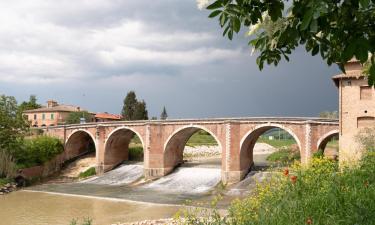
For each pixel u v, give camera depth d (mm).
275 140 132875
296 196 10367
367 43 4383
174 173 66562
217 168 65562
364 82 41156
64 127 82188
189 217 14141
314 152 53125
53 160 76500
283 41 4969
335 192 9359
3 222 39406
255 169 62875
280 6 4922
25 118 72250
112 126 73625
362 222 7562
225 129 60062
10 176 62938
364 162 13414
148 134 66875
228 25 4797
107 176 71562
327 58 5387
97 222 38812
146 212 43031
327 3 4078
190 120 64125
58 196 54281
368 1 3885
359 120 41438
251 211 11531
